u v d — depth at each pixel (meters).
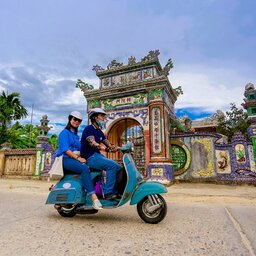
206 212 4.11
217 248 2.25
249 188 8.48
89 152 3.51
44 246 2.31
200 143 10.30
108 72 11.91
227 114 19.42
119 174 3.44
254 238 2.55
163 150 9.68
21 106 20.45
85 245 2.34
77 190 3.42
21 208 4.41
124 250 2.21
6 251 2.17
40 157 12.86
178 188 8.45
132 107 10.98
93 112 3.71
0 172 13.73
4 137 18.64
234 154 9.70
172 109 12.60
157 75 11.21
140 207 3.31
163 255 2.09
